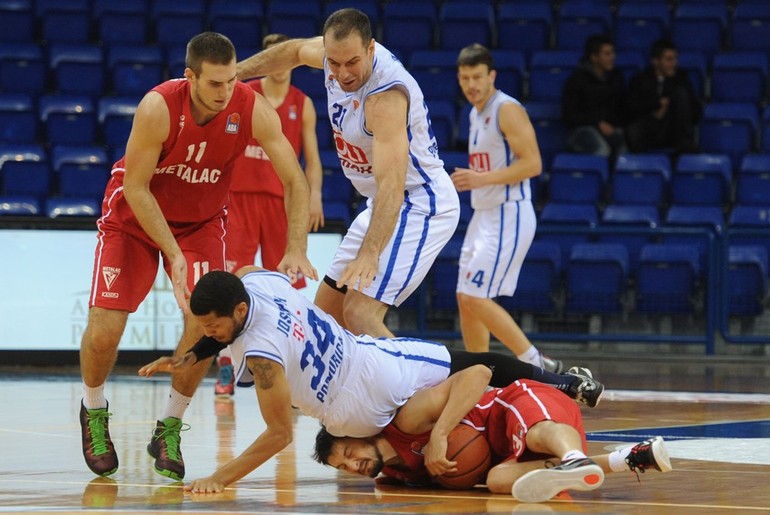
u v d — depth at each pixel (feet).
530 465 29.35
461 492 30.07
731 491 29.71
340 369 29.94
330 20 34.22
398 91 35.06
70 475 33.32
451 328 83.20
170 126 32.24
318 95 97.25
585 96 92.48
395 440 30.78
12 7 104.32
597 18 104.78
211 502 27.99
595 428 44.55
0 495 29.19
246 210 56.44
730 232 79.56
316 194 58.18
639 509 26.78
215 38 31.45
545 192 90.74
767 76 101.65
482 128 57.31
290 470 34.22
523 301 81.61
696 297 82.28
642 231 79.82
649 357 79.56
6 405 54.03
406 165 34.71
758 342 79.56
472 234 57.00
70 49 100.42
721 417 49.16
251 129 33.58
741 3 107.24
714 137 94.53
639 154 90.53
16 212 82.12
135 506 27.27
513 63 100.12
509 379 32.55
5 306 72.54
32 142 92.38
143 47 100.53
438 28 107.24
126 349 72.64
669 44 93.61
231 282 28.14
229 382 57.67
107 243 33.73
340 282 32.24
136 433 43.04
